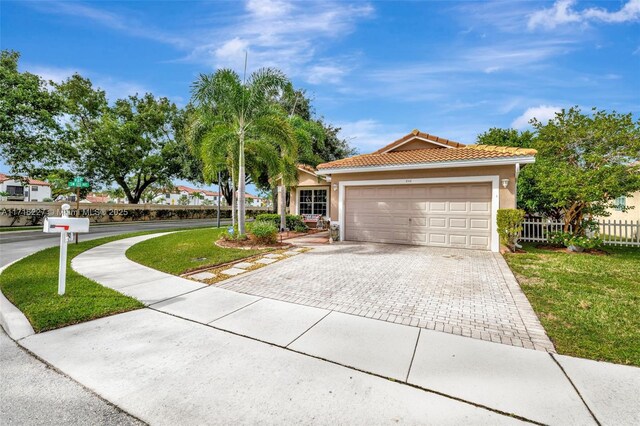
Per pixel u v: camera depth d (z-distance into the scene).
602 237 10.73
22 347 3.34
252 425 2.16
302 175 18.80
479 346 3.34
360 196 11.65
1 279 5.90
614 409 2.30
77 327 3.85
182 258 8.12
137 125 25.98
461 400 2.42
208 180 12.67
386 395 2.48
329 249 9.85
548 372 2.81
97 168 25.12
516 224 9.22
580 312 4.33
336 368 2.90
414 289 5.51
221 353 3.20
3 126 16.98
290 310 4.47
